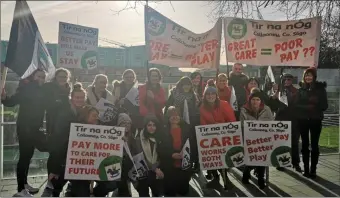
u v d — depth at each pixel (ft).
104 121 19.57
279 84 25.86
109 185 18.33
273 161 20.47
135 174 18.83
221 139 20.12
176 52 23.15
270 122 20.48
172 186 19.60
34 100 19.17
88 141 18.06
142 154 18.94
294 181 22.44
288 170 24.82
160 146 19.33
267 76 27.43
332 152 30.04
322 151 30.30
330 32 34.22
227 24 23.88
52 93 19.25
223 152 20.12
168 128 19.74
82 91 19.17
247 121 20.54
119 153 18.25
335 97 36.40
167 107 22.26
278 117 24.40
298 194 20.07
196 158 21.68
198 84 25.08
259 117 21.11
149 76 21.93
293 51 23.89
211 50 23.65
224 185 20.88
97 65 26.05
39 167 24.22
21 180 19.21
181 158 19.54
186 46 23.29
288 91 24.59
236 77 24.99
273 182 22.22
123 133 18.29
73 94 19.07
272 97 24.18
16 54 18.60
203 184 21.93
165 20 22.93
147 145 19.10
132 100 21.62
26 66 18.84
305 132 23.13
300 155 29.17
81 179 17.94
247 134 20.53
